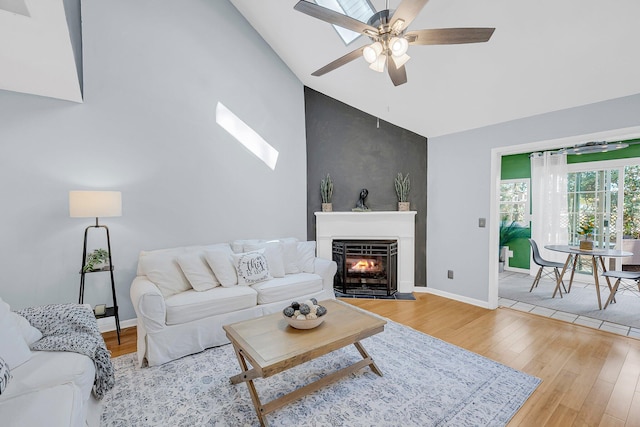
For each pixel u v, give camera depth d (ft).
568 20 7.36
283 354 5.72
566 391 6.86
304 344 6.12
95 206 8.60
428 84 11.10
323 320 7.32
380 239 14.48
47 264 9.27
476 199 12.50
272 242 12.06
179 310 8.34
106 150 10.03
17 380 4.65
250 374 6.26
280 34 12.66
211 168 12.12
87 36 9.61
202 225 11.95
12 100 8.71
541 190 17.88
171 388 6.98
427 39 6.42
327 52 12.05
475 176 12.50
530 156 18.43
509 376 7.43
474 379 7.30
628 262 15.80
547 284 16.21
